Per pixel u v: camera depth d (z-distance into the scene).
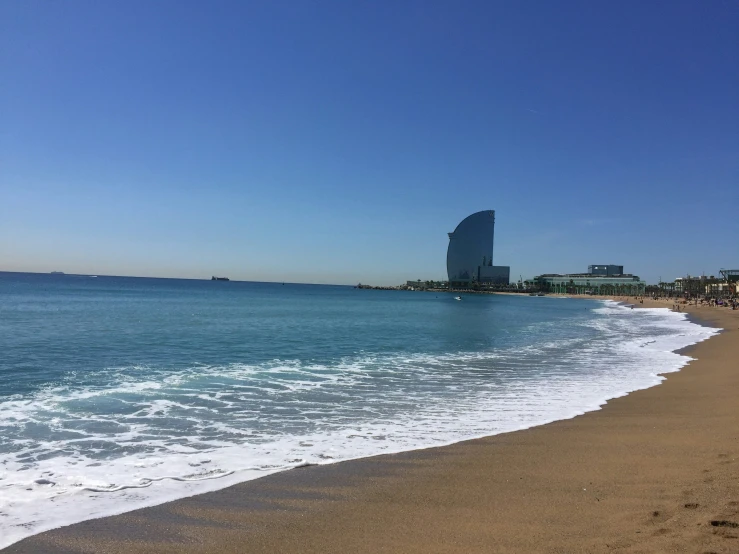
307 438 8.63
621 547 4.31
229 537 4.87
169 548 4.65
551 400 12.09
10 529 5.02
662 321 49.75
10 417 9.88
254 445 8.17
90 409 10.67
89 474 6.71
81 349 20.62
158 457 7.48
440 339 28.17
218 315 44.25
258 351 21.41
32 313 41.62
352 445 8.20
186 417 10.12
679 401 11.84
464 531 4.89
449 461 7.33
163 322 35.16
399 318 47.97
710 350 23.55
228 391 12.90
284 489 6.19
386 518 5.29
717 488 5.64
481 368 17.42
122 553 4.55
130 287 150.50
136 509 5.56
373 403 11.66
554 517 5.15
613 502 5.50
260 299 91.88
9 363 16.78
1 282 155.88
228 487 6.26
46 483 6.34
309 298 111.06
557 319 52.78
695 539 4.31
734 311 71.06
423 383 14.36
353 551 4.53
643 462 7.00
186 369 16.39
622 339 29.64
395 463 7.24
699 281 179.38
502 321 47.28
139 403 11.34
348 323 39.44
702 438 8.25
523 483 6.30
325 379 14.88
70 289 111.81
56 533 4.95
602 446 8.00
